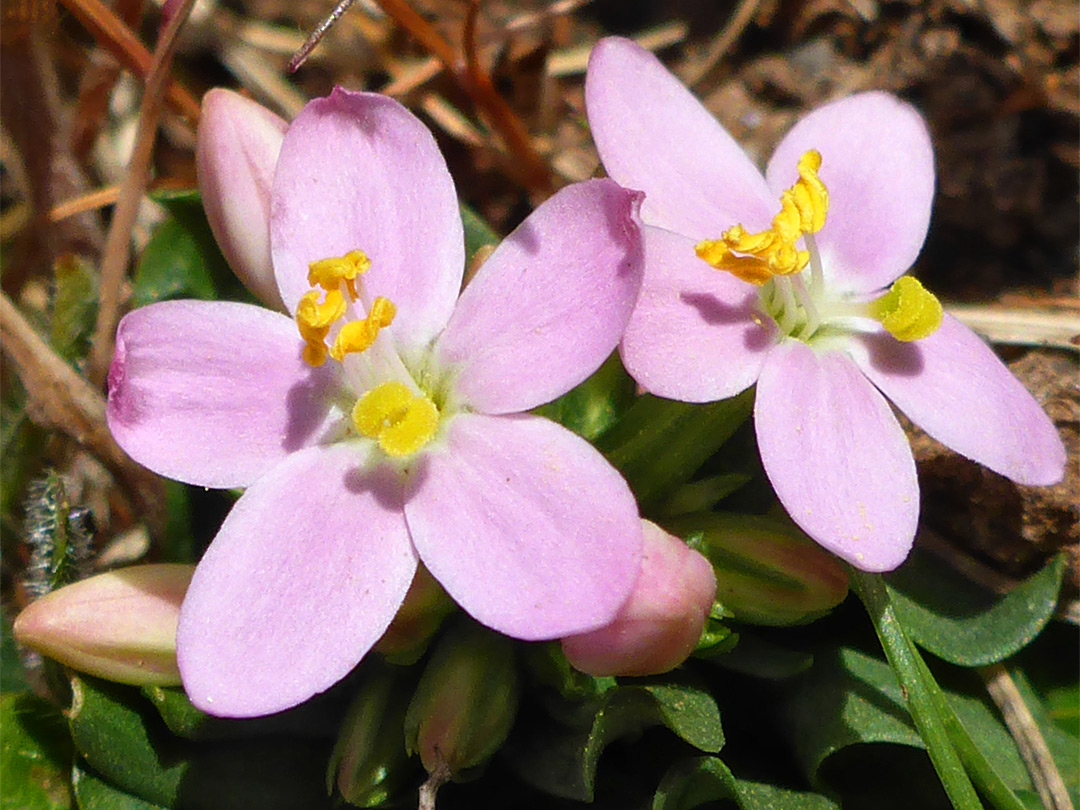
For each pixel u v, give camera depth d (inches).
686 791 2.2
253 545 2.0
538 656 2.2
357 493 2.0
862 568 2.0
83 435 2.5
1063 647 2.4
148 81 2.5
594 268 2.0
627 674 2.1
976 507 2.4
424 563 2.0
